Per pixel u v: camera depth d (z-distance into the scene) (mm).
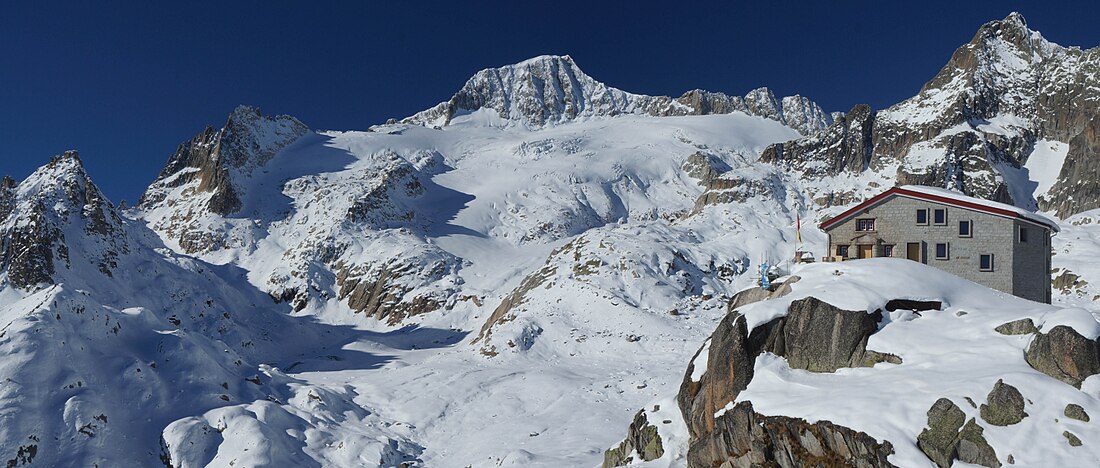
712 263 97562
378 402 61250
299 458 47969
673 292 85750
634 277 87625
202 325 89500
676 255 96312
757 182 146500
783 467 24469
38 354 48938
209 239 129375
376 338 95938
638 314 78500
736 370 28359
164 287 92938
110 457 45125
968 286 32312
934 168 145875
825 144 168875
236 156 157625
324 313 109812
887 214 41406
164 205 155625
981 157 149125
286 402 58250
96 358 52750
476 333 93188
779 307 29656
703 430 29375
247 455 45906
